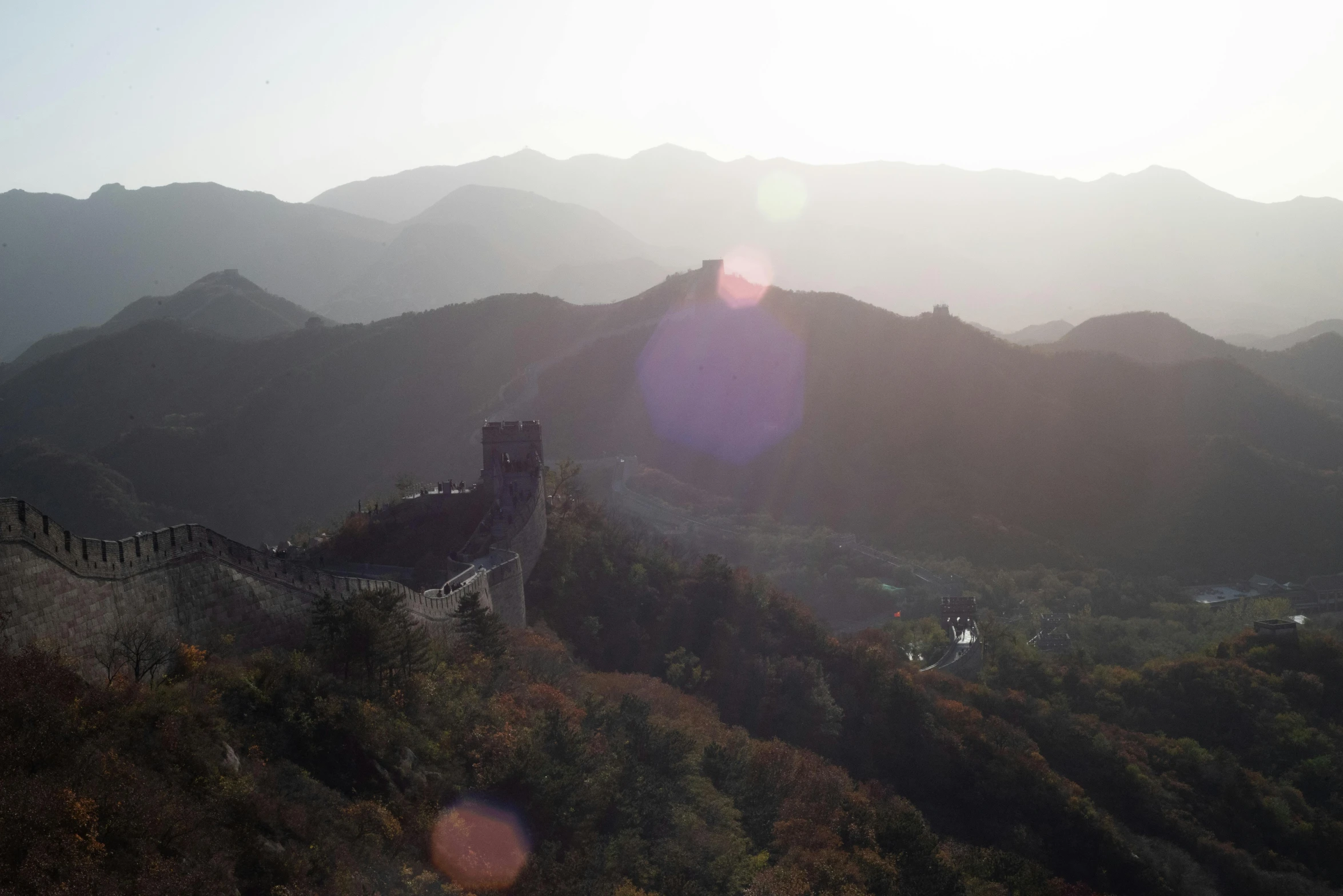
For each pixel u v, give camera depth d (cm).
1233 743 12512
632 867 5028
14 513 3869
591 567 11575
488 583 8288
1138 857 9300
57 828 2881
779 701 10406
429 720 5081
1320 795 11412
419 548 9919
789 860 6019
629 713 6738
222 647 4875
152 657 4319
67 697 3525
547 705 6234
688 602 11744
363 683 5025
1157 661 14950
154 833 3120
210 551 5038
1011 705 12162
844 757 10144
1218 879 9650
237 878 3244
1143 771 11056
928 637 15312
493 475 11619
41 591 3959
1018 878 7806
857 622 17325
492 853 4372
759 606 12281
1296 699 13350
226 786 3544
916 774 10038
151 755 3500
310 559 9588
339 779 4203
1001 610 18788
